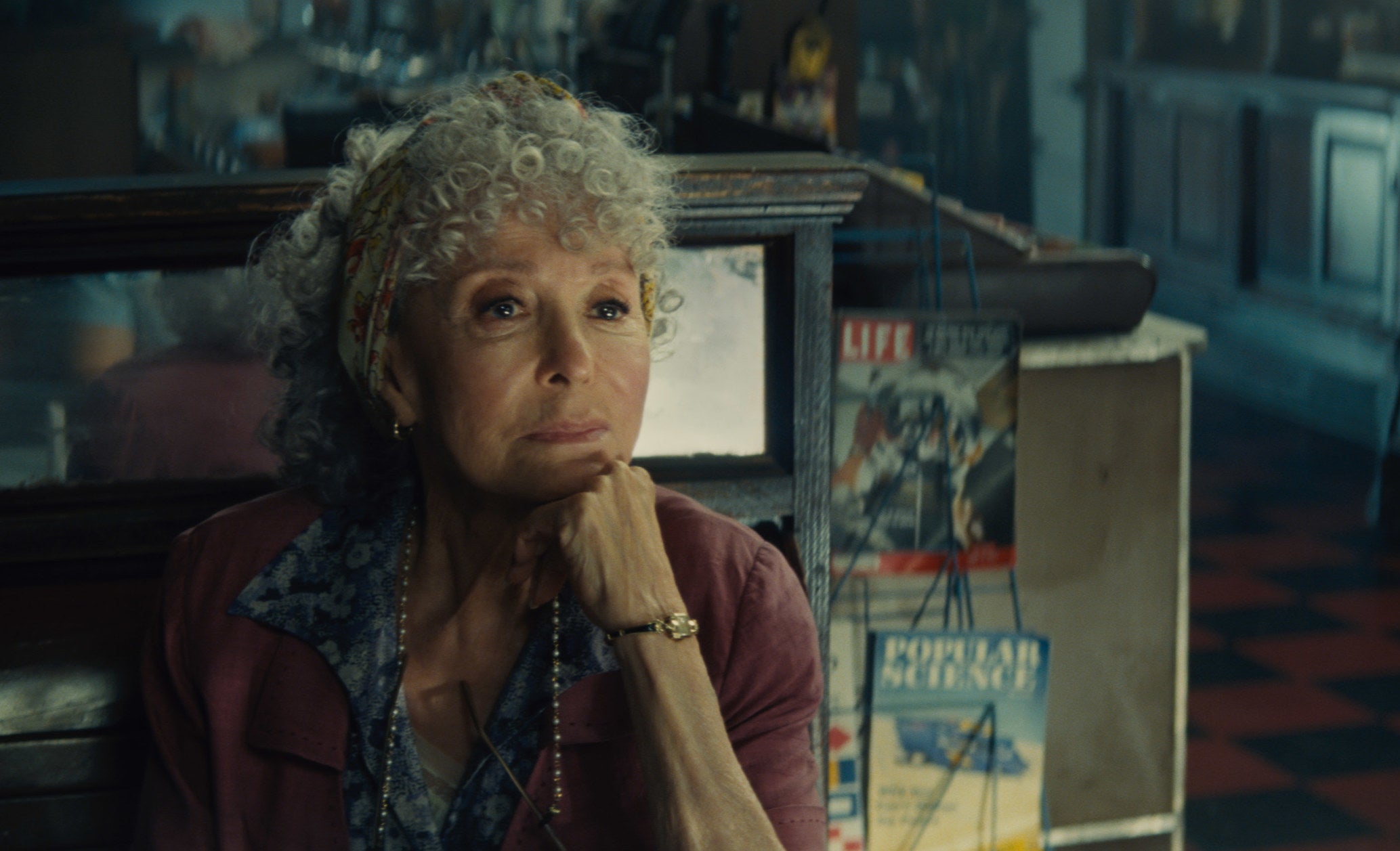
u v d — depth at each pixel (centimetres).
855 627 171
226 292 129
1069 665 185
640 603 91
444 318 91
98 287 126
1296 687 329
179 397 130
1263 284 583
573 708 96
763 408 137
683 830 86
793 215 131
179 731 105
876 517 160
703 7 314
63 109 355
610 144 94
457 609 100
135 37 489
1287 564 407
